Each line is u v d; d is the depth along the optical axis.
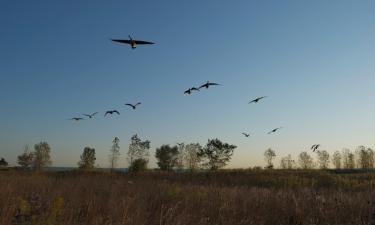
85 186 14.42
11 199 9.20
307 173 39.59
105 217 8.27
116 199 10.55
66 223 7.35
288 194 12.93
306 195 12.74
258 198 12.16
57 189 12.70
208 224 8.80
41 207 7.52
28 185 13.76
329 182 31.80
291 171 41.91
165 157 58.53
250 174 39.56
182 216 8.62
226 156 49.41
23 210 7.10
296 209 10.13
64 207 8.84
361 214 9.74
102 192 13.17
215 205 10.86
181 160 58.84
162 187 15.38
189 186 17.62
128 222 7.88
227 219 9.36
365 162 75.81
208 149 48.88
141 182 18.44
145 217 8.76
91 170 41.06
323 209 10.23
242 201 11.76
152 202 10.95
